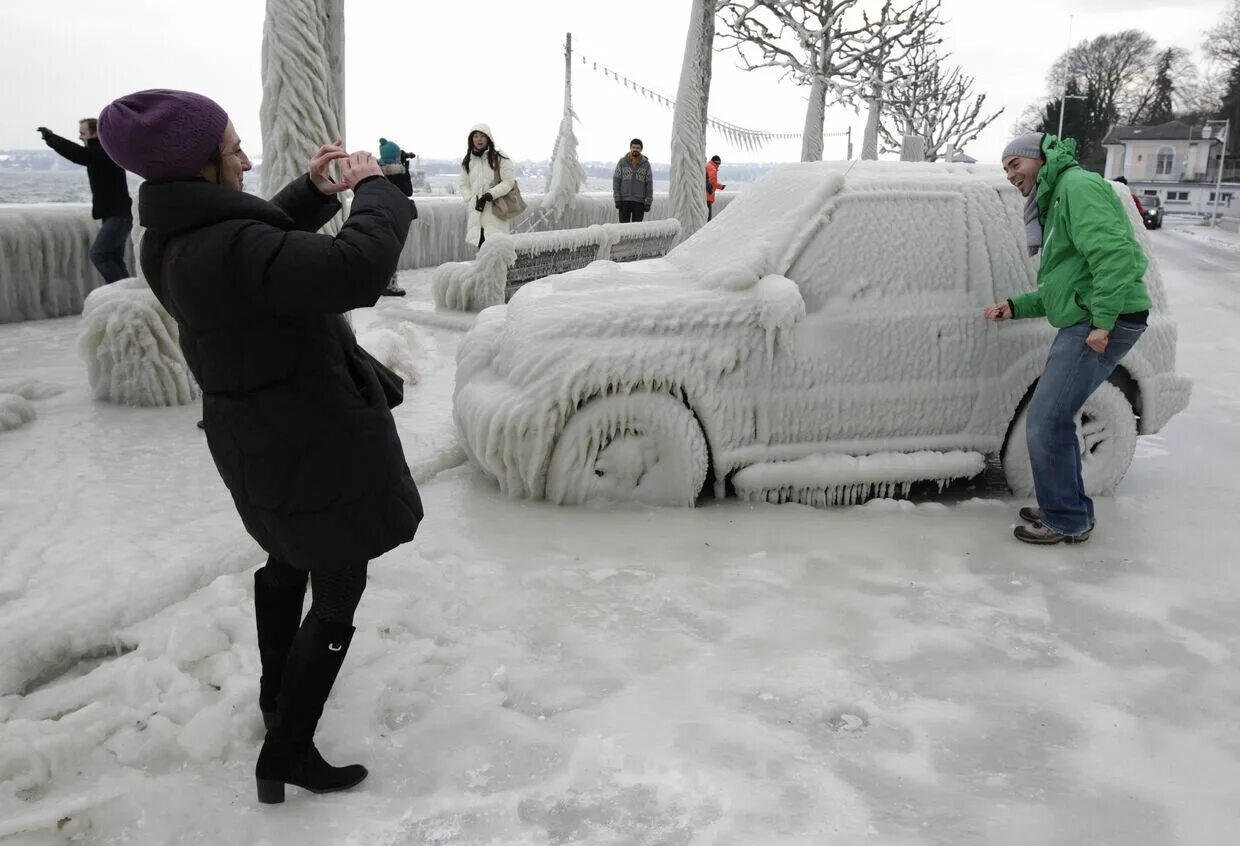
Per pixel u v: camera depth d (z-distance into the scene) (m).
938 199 4.64
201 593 3.29
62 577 3.31
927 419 4.56
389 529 2.29
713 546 3.99
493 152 10.70
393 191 2.17
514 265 10.07
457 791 2.38
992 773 2.50
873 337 4.46
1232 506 4.68
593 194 20.56
